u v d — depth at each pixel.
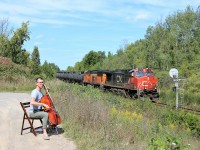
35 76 44.69
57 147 9.59
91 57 118.31
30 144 9.86
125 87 33.88
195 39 62.12
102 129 11.05
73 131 11.27
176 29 61.38
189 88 40.22
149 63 60.59
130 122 13.13
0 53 62.22
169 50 58.84
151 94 32.06
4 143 9.86
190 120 17.77
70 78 58.06
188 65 51.75
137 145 10.06
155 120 18.31
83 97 18.67
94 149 9.27
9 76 38.16
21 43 63.97
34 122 13.16
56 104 16.52
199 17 62.97
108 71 39.84
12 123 12.87
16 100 21.05
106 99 22.31
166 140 8.78
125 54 85.94
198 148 12.51
